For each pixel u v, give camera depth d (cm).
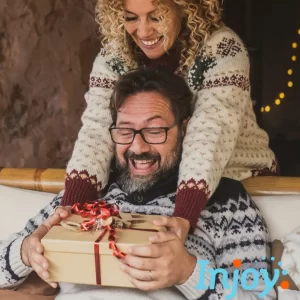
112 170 167
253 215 152
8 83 240
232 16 411
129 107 150
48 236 129
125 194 158
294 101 458
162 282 128
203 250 146
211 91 156
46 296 152
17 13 234
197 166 145
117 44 165
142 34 152
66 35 238
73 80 241
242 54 160
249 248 149
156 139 150
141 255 124
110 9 156
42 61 239
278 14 441
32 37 236
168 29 151
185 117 157
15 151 247
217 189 155
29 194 186
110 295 141
